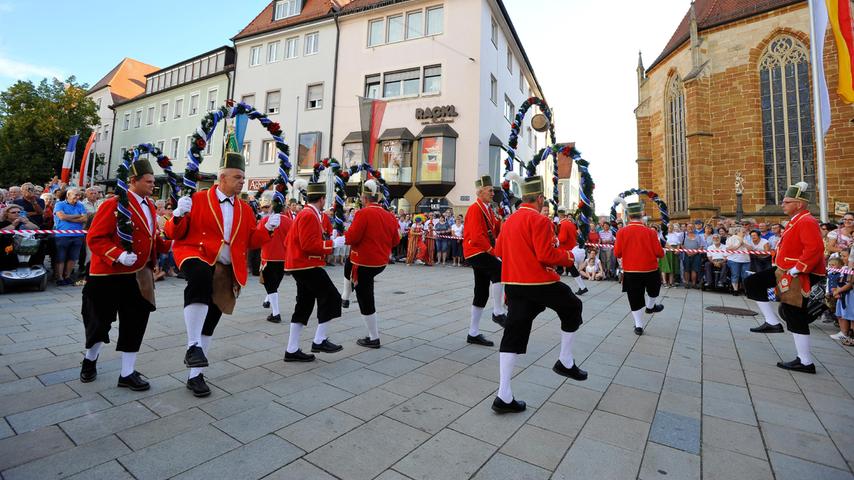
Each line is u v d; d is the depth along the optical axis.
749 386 3.96
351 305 7.44
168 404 3.12
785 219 18.42
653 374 4.23
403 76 21.78
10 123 31.81
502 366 3.21
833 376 4.30
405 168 20.88
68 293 7.29
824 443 2.88
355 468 2.38
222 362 4.16
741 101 19.72
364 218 4.77
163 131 31.36
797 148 18.56
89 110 34.34
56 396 3.19
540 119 21.03
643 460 2.59
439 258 15.65
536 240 3.29
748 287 6.23
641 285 5.95
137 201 3.51
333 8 23.56
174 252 3.54
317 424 2.89
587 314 7.32
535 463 2.51
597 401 3.50
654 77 24.89
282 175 3.95
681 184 22.64
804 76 18.42
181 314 6.04
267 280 6.00
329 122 23.22
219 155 27.02
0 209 7.39
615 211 8.84
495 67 22.22
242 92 26.36
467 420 3.05
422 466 2.42
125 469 2.27
